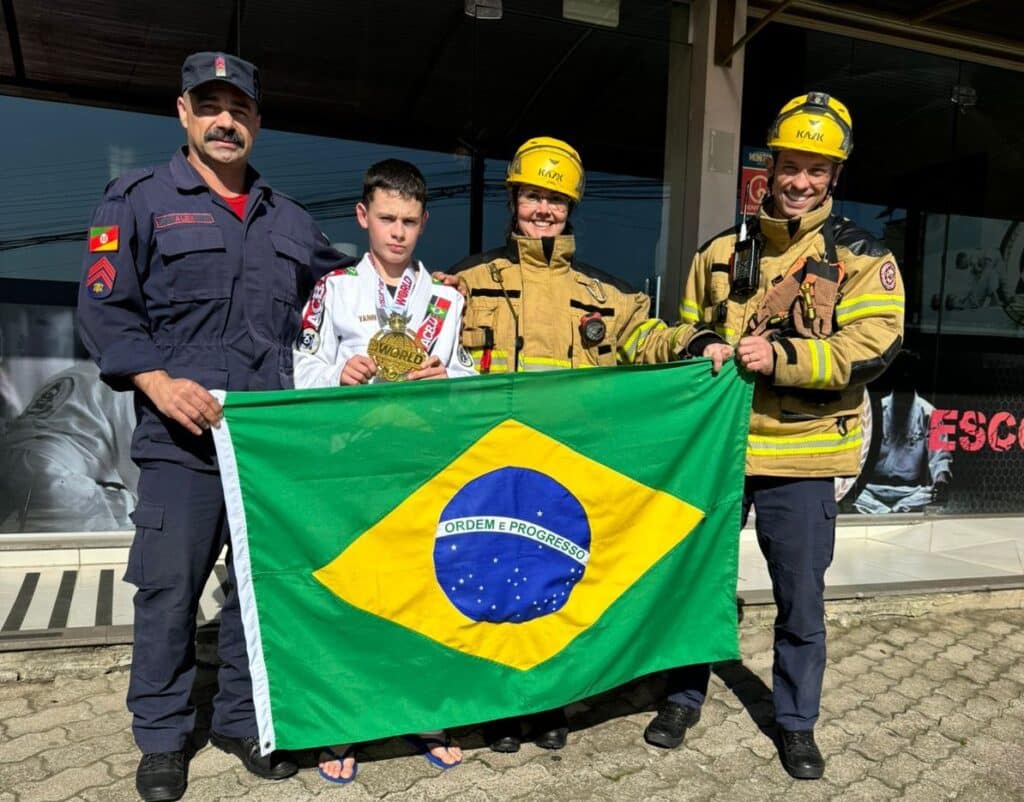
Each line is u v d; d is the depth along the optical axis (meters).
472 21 4.55
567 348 2.68
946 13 5.06
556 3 4.60
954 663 3.60
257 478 2.17
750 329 2.64
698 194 4.88
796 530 2.60
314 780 2.47
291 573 2.21
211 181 2.36
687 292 2.94
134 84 4.62
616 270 5.12
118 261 2.18
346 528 2.25
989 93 5.96
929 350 6.03
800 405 2.56
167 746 2.33
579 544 2.50
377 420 2.25
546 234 2.67
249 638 2.18
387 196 2.38
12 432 4.37
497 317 2.67
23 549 4.21
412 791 2.44
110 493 4.51
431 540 2.34
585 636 2.51
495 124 4.95
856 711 3.10
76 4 4.21
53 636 3.12
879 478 5.93
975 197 6.09
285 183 4.82
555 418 2.44
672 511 2.59
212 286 2.26
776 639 2.72
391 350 2.41
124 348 2.14
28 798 2.32
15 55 4.42
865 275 2.52
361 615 2.28
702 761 2.68
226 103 2.26
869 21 5.18
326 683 2.26
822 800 2.48
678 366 2.54
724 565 2.69
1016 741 2.89
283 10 4.37
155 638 2.29
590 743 2.79
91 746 2.62
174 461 2.25
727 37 4.76
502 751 2.69
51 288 4.46
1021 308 6.27
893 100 5.74
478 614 2.40
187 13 4.32
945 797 2.52
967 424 6.16
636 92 5.00
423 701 2.36
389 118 4.88
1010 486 6.29
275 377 2.38
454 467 2.35
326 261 2.56
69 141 4.55
